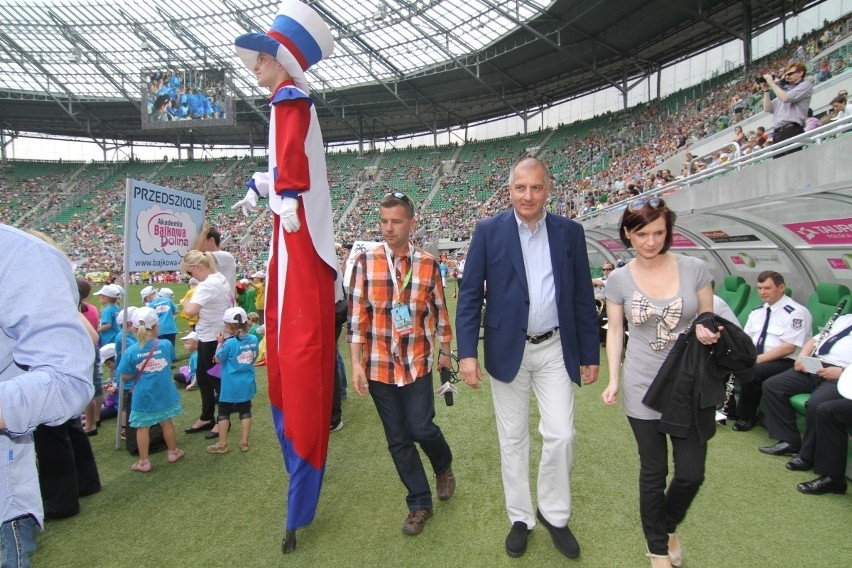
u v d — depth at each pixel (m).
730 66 25.72
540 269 2.43
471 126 42.16
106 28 32.19
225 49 33.84
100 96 38.69
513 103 37.66
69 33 32.31
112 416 4.98
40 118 41.28
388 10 27.94
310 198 2.63
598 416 4.48
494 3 24.92
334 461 3.73
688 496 2.07
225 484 3.38
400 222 2.65
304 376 2.51
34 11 30.64
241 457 3.85
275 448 4.04
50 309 1.15
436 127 41.47
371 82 36.34
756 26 23.33
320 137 2.76
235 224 37.09
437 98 37.47
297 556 2.51
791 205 4.04
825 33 17.19
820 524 2.62
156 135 45.31
